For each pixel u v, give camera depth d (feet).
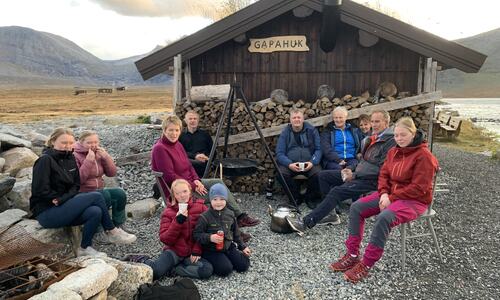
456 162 35.12
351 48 24.31
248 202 22.25
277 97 24.38
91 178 16.11
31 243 11.82
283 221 17.40
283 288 13.15
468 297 12.74
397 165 14.40
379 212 14.58
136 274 12.06
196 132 22.16
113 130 39.55
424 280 13.73
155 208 20.04
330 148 20.86
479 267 14.67
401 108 23.70
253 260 15.11
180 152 18.16
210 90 23.99
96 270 10.93
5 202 16.42
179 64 23.80
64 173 14.38
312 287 13.23
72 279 10.27
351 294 12.84
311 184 20.70
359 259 14.78
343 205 21.08
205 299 12.47
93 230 14.32
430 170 13.83
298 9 22.62
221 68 24.98
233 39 24.02
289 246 16.31
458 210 20.99
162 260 13.48
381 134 17.33
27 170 19.51
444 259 15.24
